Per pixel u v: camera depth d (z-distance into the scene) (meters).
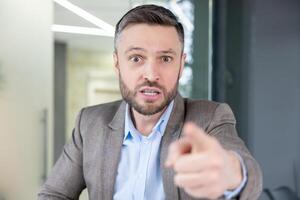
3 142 2.04
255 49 2.57
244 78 2.56
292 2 2.58
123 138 0.94
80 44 3.41
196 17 2.54
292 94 2.57
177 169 0.49
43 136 2.22
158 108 0.82
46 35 2.32
